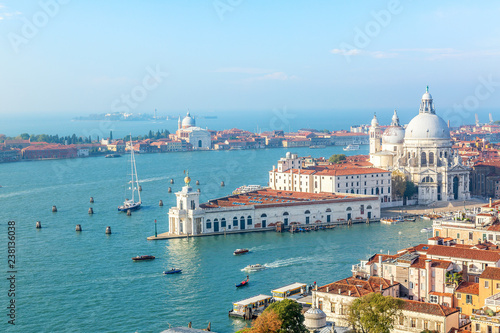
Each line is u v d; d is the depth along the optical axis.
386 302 165.62
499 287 170.50
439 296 181.00
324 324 166.88
